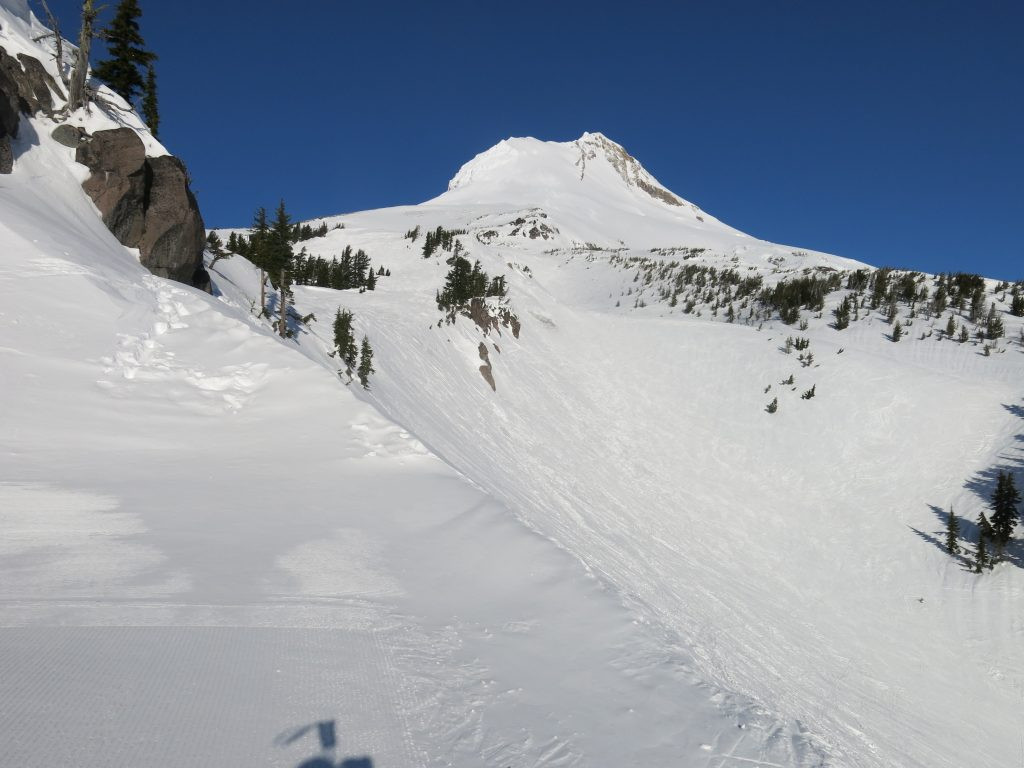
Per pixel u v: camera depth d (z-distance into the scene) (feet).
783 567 89.76
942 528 96.43
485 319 164.14
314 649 20.47
